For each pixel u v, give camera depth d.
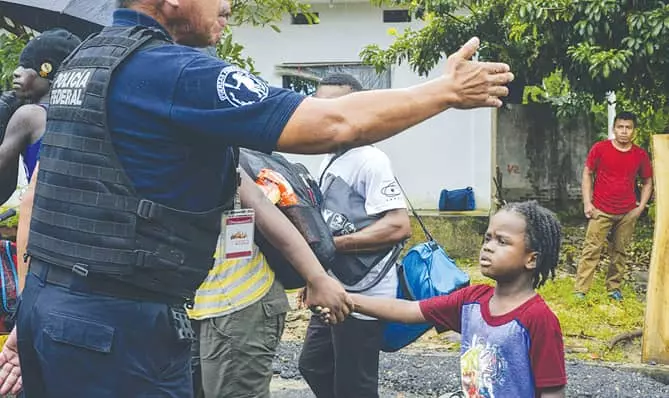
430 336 7.39
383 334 4.02
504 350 3.12
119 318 2.39
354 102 2.27
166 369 2.47
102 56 2.39
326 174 4.17
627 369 6.48
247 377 3.49
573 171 14.98
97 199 2.35
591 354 7.02
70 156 2.38
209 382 3.50
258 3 7.57
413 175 11.70
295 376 6.12
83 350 2.38
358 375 3.92
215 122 2.26
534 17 8.57
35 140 3.81
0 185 3.95
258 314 3.49
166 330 2.44
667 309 6.56
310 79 11.73
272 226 3.35
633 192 8.84
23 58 3.92
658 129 10.54
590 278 8.79
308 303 3.41
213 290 3.43
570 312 8.40
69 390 2.42
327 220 4.02
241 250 3.12
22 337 2.56
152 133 2.33
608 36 8.62
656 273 6.62
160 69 2.32
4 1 4.85
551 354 3.07
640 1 8.38
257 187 3.39
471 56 2.35
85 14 4.66
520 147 15.04
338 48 11.65
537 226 3.16
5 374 3.14
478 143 11.56
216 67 2.30
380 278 4.02
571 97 11.30
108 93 2.34
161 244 2.38
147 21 2.51
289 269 3.54
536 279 3.23
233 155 2.56
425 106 2.29
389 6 10.99
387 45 11.59
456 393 3.39
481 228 11.26
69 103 2.41
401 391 5.86
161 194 2.37
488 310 3.21
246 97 2.26
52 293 2.43
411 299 4.08
